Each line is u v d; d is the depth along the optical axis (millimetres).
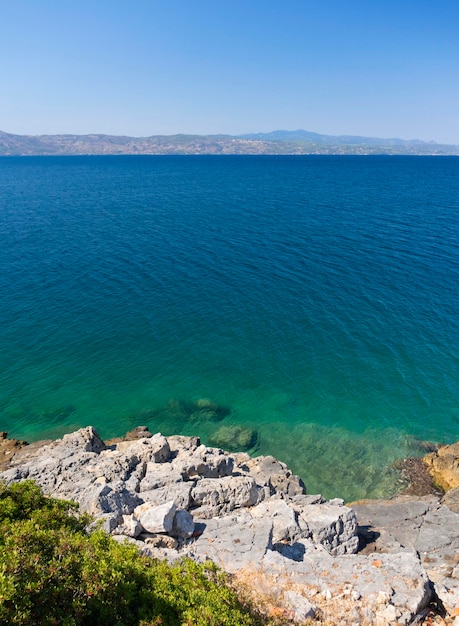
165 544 17344
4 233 87312
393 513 25000
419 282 62531
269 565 16500
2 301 55188
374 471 31406
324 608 14617
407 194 146750
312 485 30219
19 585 11023
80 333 47844
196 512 20375
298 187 171125
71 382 39875
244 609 13367
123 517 17938
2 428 34438
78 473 22219
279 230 91875
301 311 53656
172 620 12148
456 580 17922
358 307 54688
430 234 87188
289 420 36188
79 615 11242
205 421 35906
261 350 45312
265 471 27344
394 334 48125
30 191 157250
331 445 33719
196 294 58531
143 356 43938
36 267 67750
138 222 99688
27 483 17047
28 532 13281
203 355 44312
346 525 20578
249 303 55875
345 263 70688
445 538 22359
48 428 34562
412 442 34000
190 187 173000
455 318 51625
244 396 38812
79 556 13031
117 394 38656
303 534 19516
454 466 30594
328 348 45562
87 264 69625
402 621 14281
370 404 37781
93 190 162250
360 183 185875
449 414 36594
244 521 19406
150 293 58719
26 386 39094
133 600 12625
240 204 126000
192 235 87688
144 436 33500
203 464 23531
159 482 21812
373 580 15969
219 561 16797
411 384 40031
